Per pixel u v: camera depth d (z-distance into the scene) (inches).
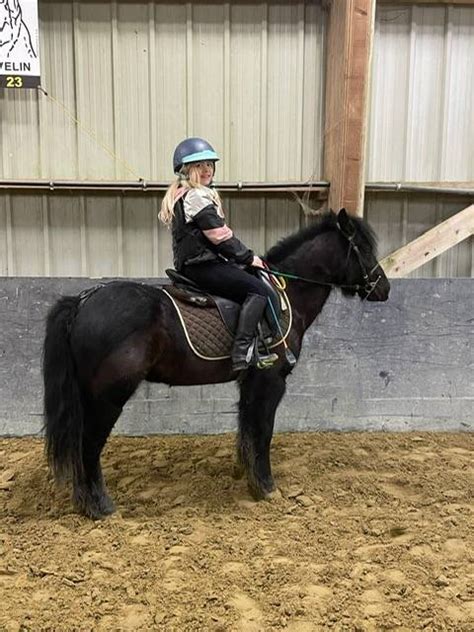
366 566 104.1
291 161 210.2
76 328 114.0
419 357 177.6
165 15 198.5
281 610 91.0
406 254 206.2
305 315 135.2
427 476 145.5
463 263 220.7
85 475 121.7
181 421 173.8
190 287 123.9
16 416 171.5
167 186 202.1
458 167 214.8
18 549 109.2
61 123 203.5
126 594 95.0
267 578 100.0
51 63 199.9
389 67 207.2
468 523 121.4
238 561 106.3
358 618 89.4
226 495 136.1
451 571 102.9
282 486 139.1
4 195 207.0
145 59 201.2
